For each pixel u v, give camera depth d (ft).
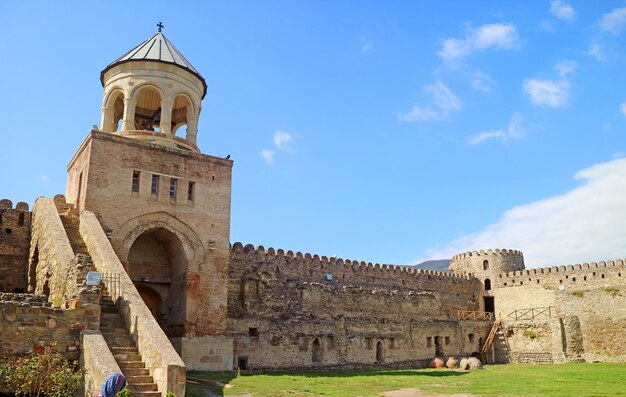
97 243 73.46
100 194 82.89
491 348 171.32
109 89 97.30
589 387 85.97
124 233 83.71
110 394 32.50
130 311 61.98
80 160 88.63
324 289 128.77
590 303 163.84
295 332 117.50
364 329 133.90
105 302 67.36
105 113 96.58
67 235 78.38
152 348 55.26
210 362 87.30
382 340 137.49
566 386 87.35
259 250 118.42
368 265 145.79
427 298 159.12
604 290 162.30
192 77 100.37
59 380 48.70
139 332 58.95
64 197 87.71
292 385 77.36
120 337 60.39
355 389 77.51
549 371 123.34
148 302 97.09
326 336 123.95
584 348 161.58
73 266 62.34
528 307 176.14
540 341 165.68
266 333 111.96
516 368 136.15
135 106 97.60
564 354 159.94
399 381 92.68
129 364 55.83
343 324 128.88
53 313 55.47
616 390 81.66
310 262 129.49
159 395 51.96
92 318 57.77
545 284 174.50
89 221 79.20
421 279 163.12
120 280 67.10
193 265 89.40
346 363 126.31
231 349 90.22
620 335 156.35
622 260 161.68
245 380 80.07
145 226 86.28
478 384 89.61
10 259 90.48
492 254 188.75
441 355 155.94
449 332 160.86
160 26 106.42
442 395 74.28
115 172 85.05
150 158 89.15
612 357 156.25
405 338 145.18
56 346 54.49
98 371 49.78
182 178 91.91
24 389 48.70
